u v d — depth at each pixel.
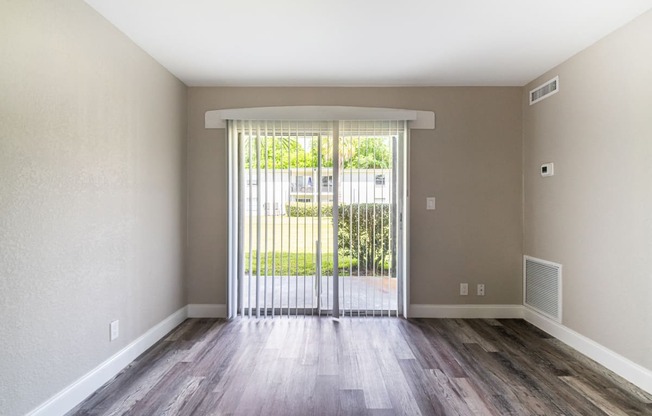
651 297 2.20
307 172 3.59
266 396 2.16
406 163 3.57
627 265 2.37
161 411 2.00
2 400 1.62
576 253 2.84
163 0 2.11
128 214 2.58
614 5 2.16
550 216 3.17
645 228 2.24
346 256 3.60
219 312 3.62
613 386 2.28
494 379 2.37
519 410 2.01
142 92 2.76
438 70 3.21
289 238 3.58
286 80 3.46
